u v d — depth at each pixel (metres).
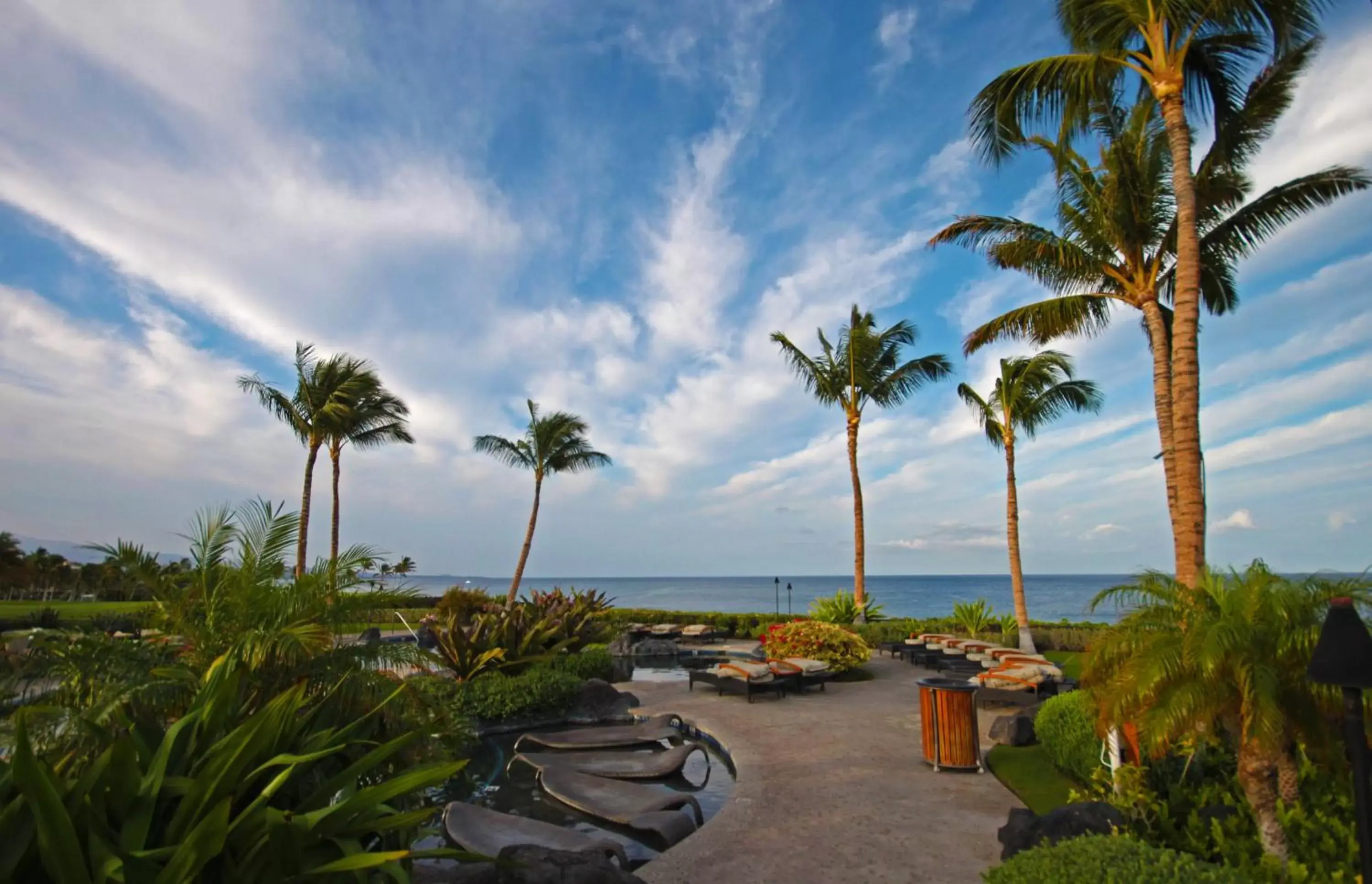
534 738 8.70
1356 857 3.64
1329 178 9.27
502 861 3.05
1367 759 2.84
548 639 13.17
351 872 2.68
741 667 11.62
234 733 2.58
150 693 4.16
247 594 5.05
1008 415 17.92
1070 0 9.01
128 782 2.44
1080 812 4.29
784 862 4.73
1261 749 3.65
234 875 2.45
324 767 3.65
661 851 5.54
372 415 26.45
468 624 13.09
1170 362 11.95
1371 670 2.81
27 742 2.03
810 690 12.70
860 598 20.48
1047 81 9.45
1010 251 11.83
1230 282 12.42
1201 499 8.10
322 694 4.55
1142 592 4.23
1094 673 4.29
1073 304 11.94
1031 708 8.44
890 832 5.29
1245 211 10.09
